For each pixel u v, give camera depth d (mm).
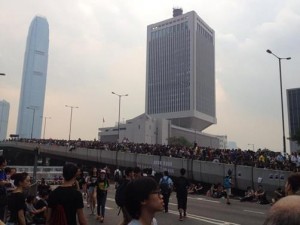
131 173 8172
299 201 1514
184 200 14328
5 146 101125
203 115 167500
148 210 2809
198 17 173250
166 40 177375
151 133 128625
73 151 59750
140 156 42500
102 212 13203
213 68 183875
